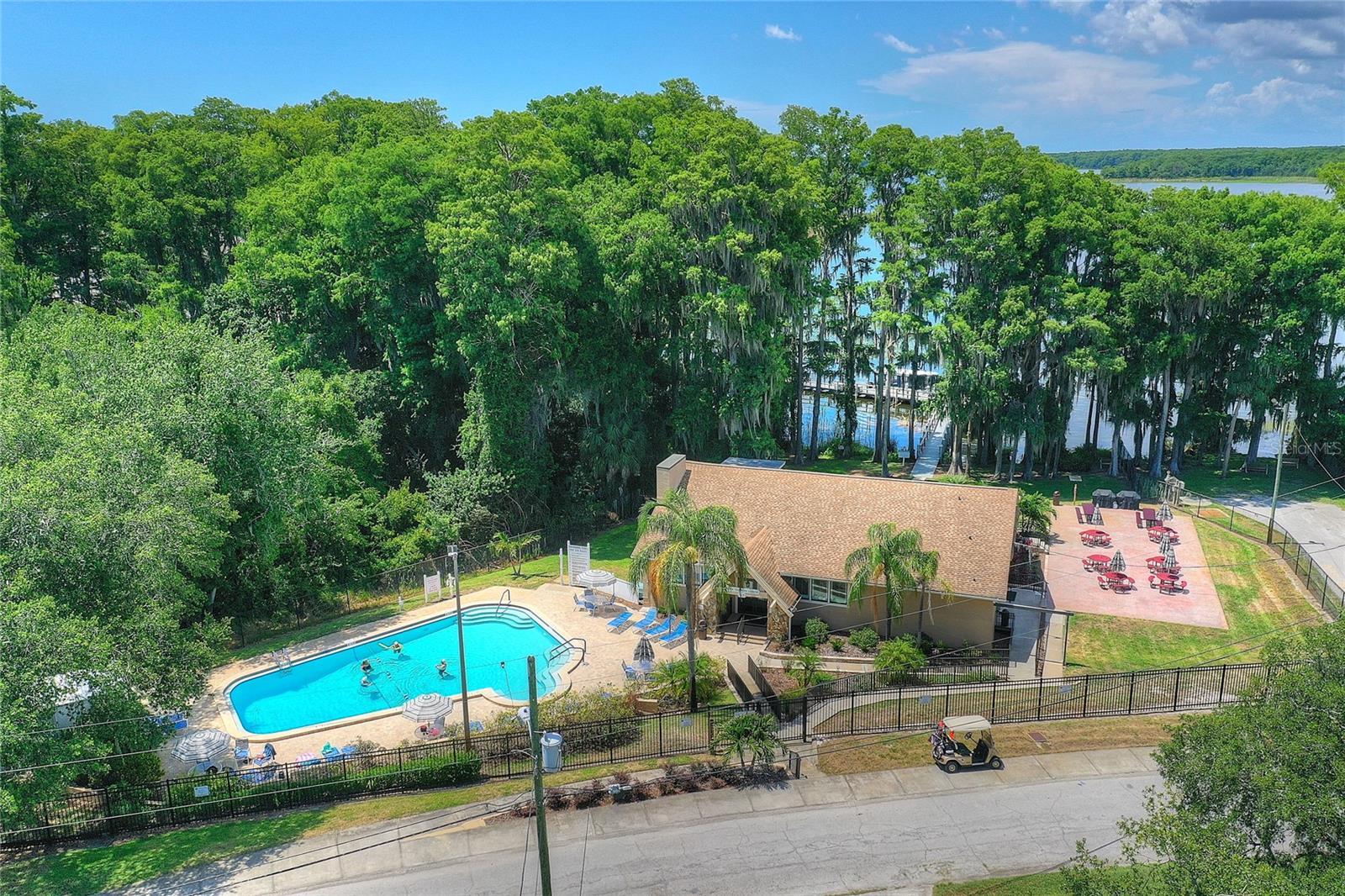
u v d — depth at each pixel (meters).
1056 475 64.19
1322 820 15.90
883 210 65.88
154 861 25.38
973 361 59.84
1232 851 16.22
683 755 30.67
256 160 74.31
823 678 35.44
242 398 39.94
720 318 55.62
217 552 39.19
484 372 53.50
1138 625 40.56
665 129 63.91
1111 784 28.33
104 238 75.56
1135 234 59.72
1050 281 58.00
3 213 67.81
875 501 42.34
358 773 29.08
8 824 24.66
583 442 57.97
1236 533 51.66
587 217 56.47
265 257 61.81
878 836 26.20
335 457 53.53
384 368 66.00
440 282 53.28
